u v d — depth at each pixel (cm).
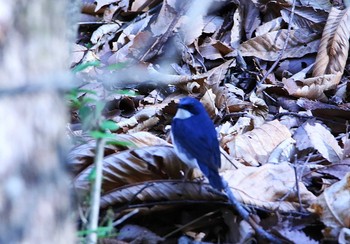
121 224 727
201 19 1208
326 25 1145
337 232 688
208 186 736
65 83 421
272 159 892
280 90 1095
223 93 1078
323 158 906
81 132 923
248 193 748
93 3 1310
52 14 454
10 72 416
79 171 763
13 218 411
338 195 709
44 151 439
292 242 672
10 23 416
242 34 1225
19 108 418
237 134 953
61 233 461
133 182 746
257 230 673
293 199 752
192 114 739
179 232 727
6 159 408
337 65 1120
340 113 1024
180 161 756
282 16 1215
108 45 1248
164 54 1188
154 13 1284
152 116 1037
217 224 733
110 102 1053
